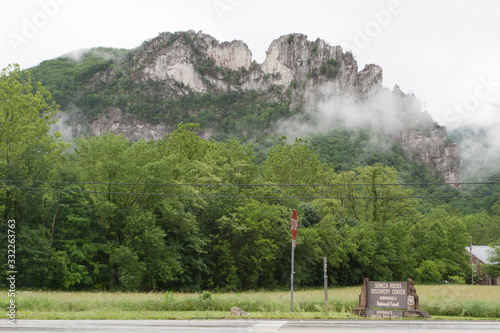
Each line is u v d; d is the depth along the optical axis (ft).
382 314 60.34
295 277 192.95
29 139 150.20
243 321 49.37
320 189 288.30
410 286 60.90
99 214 140.97
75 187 138.10
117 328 42.45
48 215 136.05
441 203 526.98
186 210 164.55
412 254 266.16
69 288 136.98
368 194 258.98
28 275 125.80
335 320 52.49
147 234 136.05
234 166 198.39
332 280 214.48
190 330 41.24
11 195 132.98
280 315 55.83
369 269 231.91
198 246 153.69
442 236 273.95
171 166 154.40
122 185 144.15
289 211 192.75
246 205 169.27
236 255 171.63
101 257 146.51
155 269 141.38
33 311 59.72
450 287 166.71
